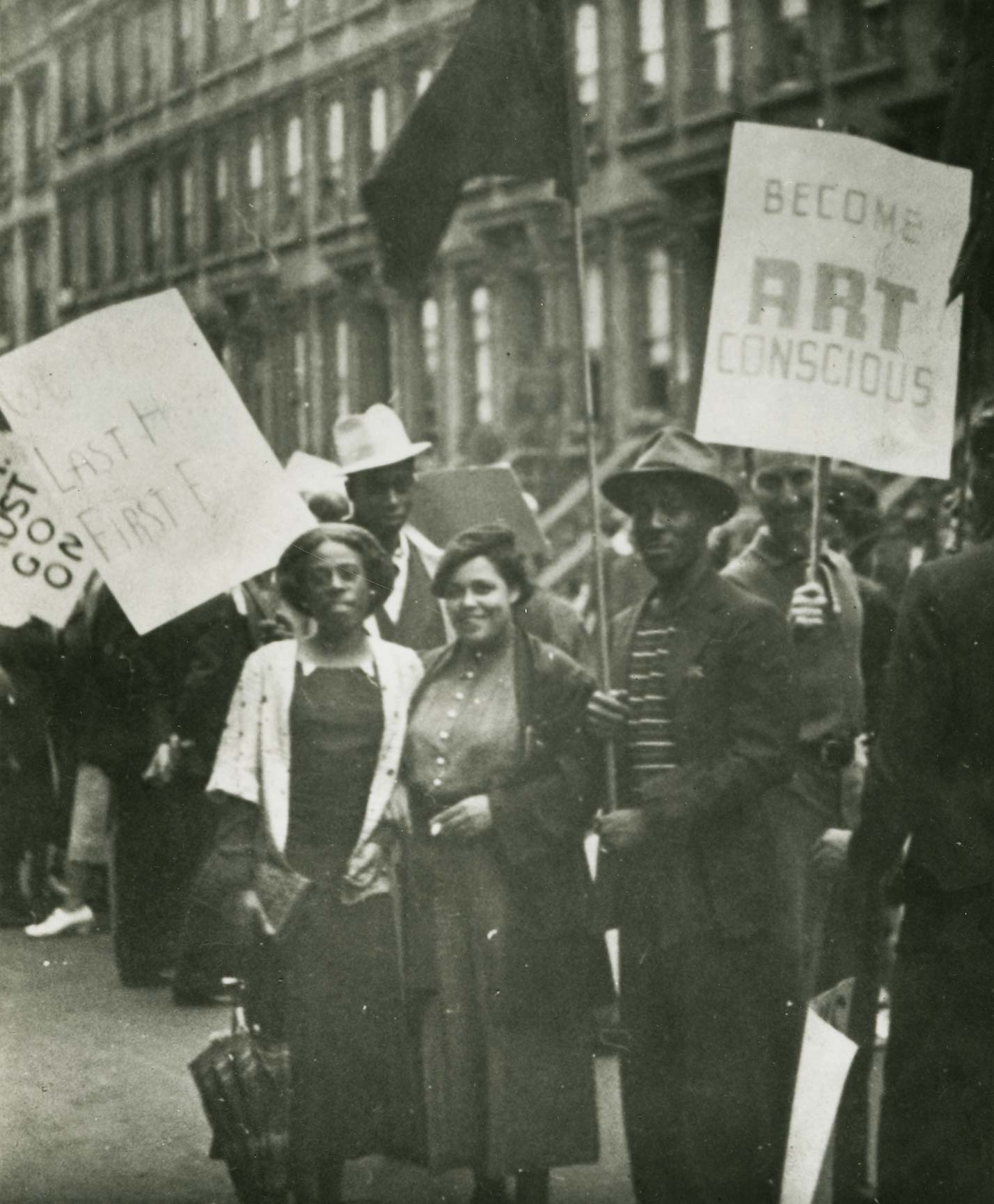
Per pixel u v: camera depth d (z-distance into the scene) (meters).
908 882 3.76
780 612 4.23
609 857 4.29
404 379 12.32
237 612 5.73
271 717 4.24
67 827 7.19
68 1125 4.88
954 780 3.69
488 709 4.28
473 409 12.91
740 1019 4.14
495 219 12.92
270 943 4.18
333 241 8.18
